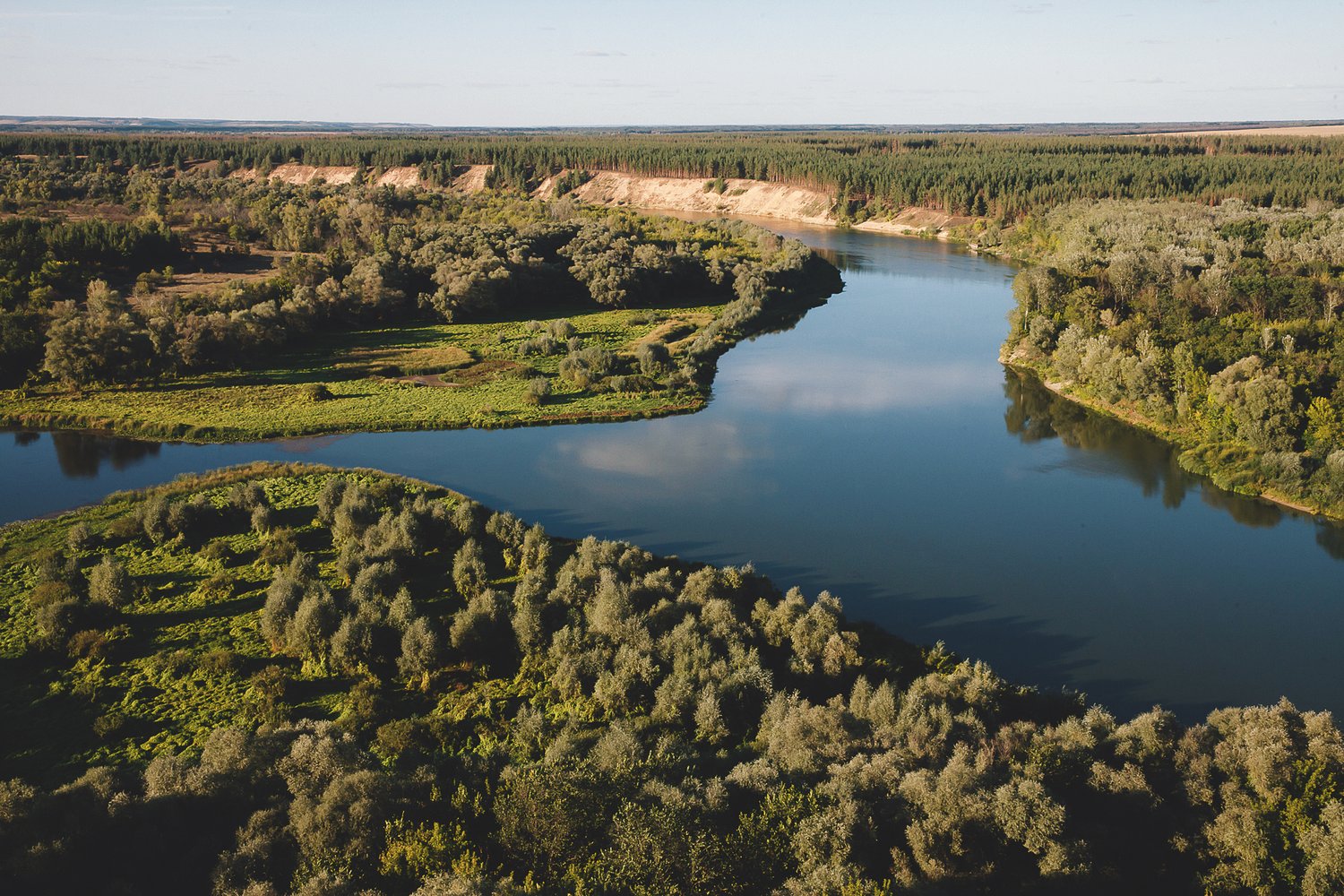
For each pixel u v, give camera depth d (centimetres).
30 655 5675
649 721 5012
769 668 5594
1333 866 3512
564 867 3659
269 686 5359
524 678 5594
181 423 10331
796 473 9381
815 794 3931
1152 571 7388
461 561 6756
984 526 8181
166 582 6750
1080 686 5878
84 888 3453
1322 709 5678
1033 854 3762
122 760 4794
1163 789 4212
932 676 5403
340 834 3688
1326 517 8269
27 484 8831
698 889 3497
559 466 9475
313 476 8775
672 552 7612
